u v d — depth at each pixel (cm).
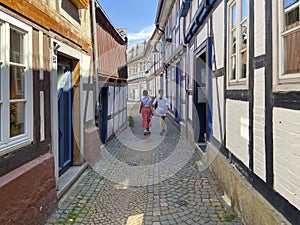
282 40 239
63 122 501
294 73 222
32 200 297
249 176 319
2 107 258
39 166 316
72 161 540
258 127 290
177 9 1080
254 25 300
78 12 532
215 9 505
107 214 351
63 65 500
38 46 339
